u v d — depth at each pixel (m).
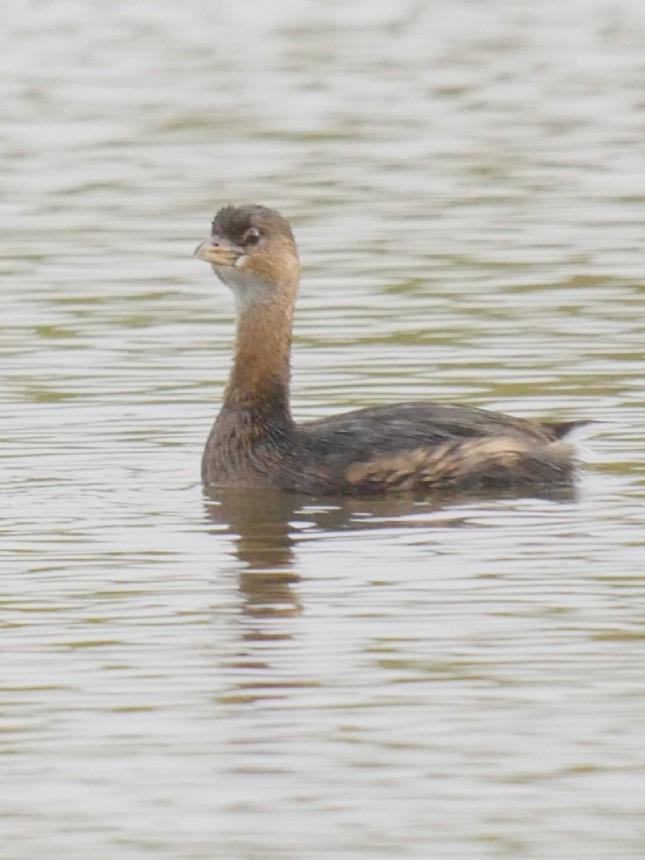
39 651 13.28
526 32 43.59
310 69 39.38
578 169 30.61
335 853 10.47
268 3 47.88
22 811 11.01
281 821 10.83
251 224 17.72
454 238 26.56
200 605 14.13
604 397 19.48
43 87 37.75
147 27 44.56
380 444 17.27
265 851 10.50
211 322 22.81
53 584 14.67
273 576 14.79
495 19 45.56
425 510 16.59
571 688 12.46
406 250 25.98
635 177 29.95
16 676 12.85
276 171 30.91
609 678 12.60
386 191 29.42
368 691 12.49
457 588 14.41
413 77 38.47
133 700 12.44
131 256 25.97
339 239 26.62
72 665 13.02
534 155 31.69
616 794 11.05
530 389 19.83
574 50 41.25
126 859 10.47
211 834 10.70
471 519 16.28
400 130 33.81
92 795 11.17
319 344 21.67
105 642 13.45
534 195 28.97
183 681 12.72
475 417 17.62
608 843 10.51
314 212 28.20
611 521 16.08
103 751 11.73
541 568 14.83
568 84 37.66
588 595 14.18
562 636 13.35
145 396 19.84
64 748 11.77
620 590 14.27
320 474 17.23
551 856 10.40
